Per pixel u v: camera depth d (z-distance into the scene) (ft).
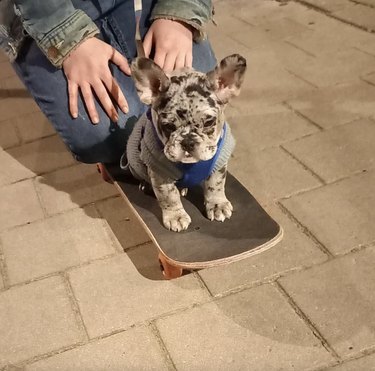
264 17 5.93
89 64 3.05
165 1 3.16
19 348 2.68
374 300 2.64
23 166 3.99
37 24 2.99
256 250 2.63
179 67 2.81
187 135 2.33
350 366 2.38
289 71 4.71
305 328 2.57
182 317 2.71
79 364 2.56
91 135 3.25
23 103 4.87
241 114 4.18
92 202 3.53
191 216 2.90
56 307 2.85
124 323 2.72
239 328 2.61
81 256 3.14
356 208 3.18
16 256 3.20
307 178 3.46
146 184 3.06
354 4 5.73
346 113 4.02
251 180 3.50
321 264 2.87
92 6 3.34
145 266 3.01
